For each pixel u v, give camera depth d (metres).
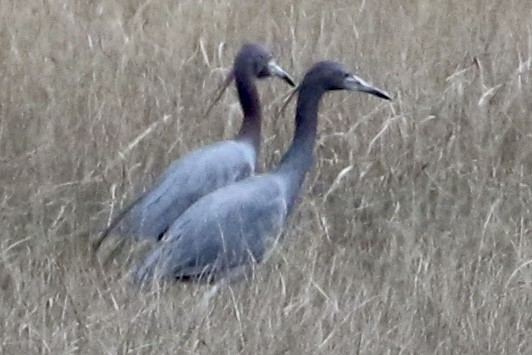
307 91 11.71
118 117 13.77
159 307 10.34
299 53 15.18
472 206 12.56
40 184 12.80
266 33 15.77
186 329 10.05
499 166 13.28
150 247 11.54
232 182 11.80
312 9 16.39
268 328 10.05
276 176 11.60
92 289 10.80
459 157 13.43
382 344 9.97
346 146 13.46
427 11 16.16
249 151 12.25
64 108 13.95
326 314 10.26
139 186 12.80
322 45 15.30
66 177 13.02
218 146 12.09
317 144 13.40
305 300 10.41
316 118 11.76
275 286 10.88
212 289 10.75
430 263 11.28
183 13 16.31
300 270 11.14
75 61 15.05
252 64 12.62
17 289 10.62
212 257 11.06
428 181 12.99
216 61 15.00
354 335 10.02
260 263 11.34
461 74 14.29
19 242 11.53
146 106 14.08
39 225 12.12
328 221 12.43
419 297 10.65
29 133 13.55
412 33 15.65
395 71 14.71
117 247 11.62
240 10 16.38
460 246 11.75
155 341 9.84
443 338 10.16
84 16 16.28
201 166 11.77
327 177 13.09
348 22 15.95
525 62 14.73
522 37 15.62
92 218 12.33
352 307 10.43
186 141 13.56
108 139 13.46
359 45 15.30
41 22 15.92
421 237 11.98
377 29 15.81
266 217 11.30
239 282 11.15
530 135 13.67
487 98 14.07
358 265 11.51
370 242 12.09
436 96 14.16
